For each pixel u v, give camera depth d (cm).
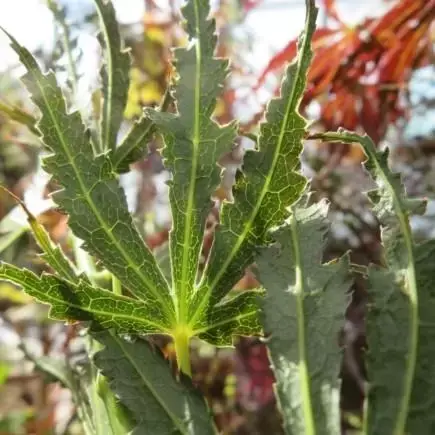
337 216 27
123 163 14
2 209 29
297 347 11
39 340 28
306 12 11
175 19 31
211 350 28
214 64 12
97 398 13
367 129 24
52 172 12
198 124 12
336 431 10
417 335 10
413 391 10
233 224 12
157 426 11
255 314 12
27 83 12
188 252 12
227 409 27
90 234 12
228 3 33
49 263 12
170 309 12
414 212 11
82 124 12
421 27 23
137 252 12
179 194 12
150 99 29
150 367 12
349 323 24
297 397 10
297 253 11
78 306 12
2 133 28
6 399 30
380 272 11
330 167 26
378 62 23
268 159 12
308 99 23
